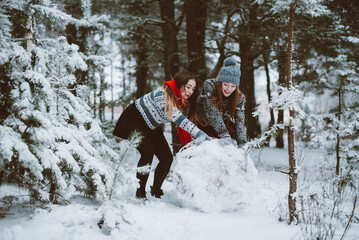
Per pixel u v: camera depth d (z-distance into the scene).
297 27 6.96
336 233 2.44
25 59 2.40
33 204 2.53
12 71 2.44
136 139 2.31
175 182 2.93
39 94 2.50
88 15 3.81
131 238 2.08
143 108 3.10
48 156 2.35
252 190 2.90
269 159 8.06
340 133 4.55
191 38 7.90
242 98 3.39
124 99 5.36
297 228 2.48
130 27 9.72
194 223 2.44
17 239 1.91
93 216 2.22
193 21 7.89
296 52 7.41
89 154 2.90
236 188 2.80
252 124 9.30
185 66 8.27
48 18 2.97
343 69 4.85
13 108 2.39
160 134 3.36
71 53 3.15
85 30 4.25
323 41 7.50
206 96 3.26
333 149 4.99
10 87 2.46
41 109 2.57
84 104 3.23
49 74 2.88
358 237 2.34
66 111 2.87
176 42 8.41
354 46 7.75
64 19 2.83
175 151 6.69
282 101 2.51
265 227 2.48
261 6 6.69
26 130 2.29
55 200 2.60
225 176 2.78
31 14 2.63
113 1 9.52
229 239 2.21
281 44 7.84
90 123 3.17
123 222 2.19
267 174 6.04
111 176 2.64
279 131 2.57
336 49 7.68
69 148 2.59
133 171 2.31
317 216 2.48
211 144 2.87
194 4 7.94
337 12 7.21
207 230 2.35
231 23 8.59
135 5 9.78
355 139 4.64
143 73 9.71
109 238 2.04
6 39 2.63
